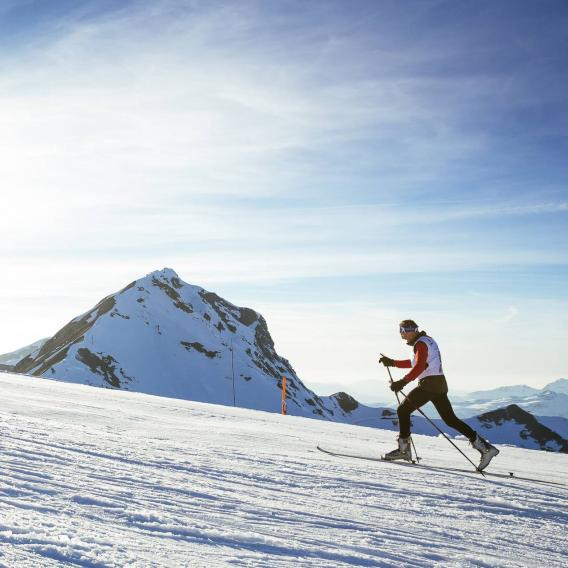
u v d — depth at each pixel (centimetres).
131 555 202
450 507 436
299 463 570
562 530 402
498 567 285
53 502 268
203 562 212
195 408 1408
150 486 352
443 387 719
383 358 806
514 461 930
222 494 365
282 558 238
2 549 184
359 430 1259
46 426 604
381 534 319
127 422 841
